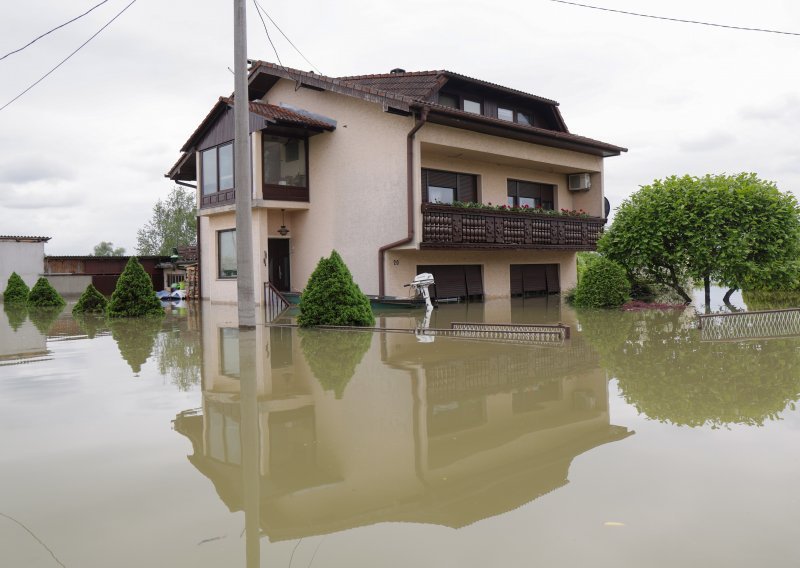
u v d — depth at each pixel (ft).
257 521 8.30
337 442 11.93
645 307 41.42
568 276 67.36
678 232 41.39
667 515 8.12
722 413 13.38
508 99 60.39
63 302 63.93
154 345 26.91
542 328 26.78
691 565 6.79
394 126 46.88
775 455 10.44
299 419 13.70
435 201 53.31
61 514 8.56
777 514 8.07
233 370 20.17
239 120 33.53
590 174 65.21
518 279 61.52
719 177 42.16
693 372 18.03
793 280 40.60
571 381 17.22
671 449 10.93
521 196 61.87
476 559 7.05
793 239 40.27
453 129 48.85
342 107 50.83
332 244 52.08
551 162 58.39
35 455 11.21
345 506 8.79
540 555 7.10
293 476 10.05
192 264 70.95
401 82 53.16
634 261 43.32
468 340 26.55
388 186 47.42
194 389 17.12
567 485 9.32
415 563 7.00
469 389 16.52
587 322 33.06
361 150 49.39
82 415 14.19
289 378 18.58
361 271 49.65
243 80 33.58
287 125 49.83
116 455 11.21
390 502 8.91
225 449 11.55
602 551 7.16
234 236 55.06
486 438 12.01
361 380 18.06
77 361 22.49
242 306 33.27
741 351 21.62
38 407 15.02
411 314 41.19
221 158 54.54
